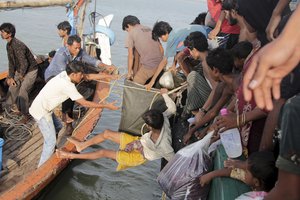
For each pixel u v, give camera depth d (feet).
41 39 58.90
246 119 9.68
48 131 17.15
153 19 113.60
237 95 10.82
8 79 22.03
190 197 11.35
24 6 22.35
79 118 22.62
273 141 8.48
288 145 4.82
